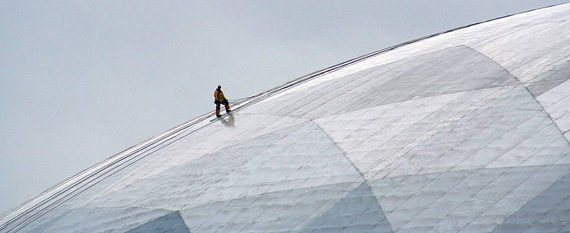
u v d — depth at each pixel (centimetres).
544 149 9850
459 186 9744
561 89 10900
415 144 10731
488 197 9444
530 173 9556
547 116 10419
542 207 9062
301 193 10625
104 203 12606
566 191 9150
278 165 11444
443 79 12425
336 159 11044
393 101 12119
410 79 12975
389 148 10862
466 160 10106
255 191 11031
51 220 12950
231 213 10775
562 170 9450
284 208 10475
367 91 13062
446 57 13662
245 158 12044
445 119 11069
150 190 12319
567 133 10000
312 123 12350
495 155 10019
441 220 9388
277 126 12838
